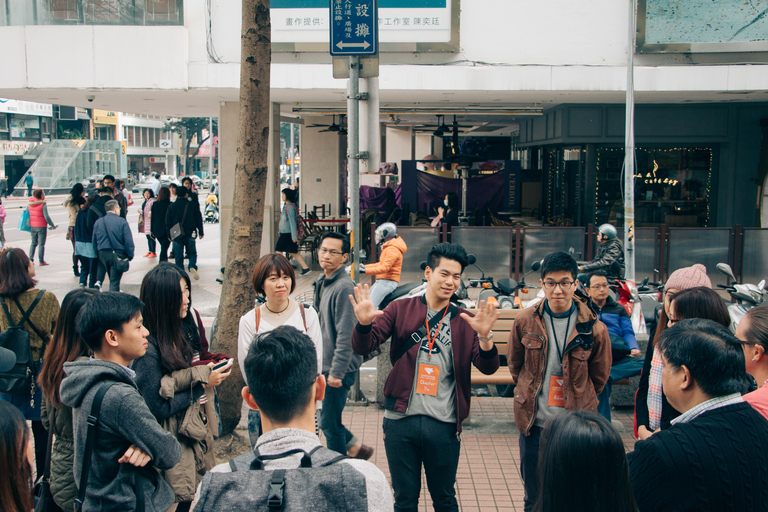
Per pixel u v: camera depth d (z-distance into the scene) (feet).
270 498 5.51
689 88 35.70
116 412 8.86
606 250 26.48
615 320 17.61
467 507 14.21
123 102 45.24
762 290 19.63
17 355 13.50
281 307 13.92
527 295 34.78
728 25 36.01
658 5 35.99
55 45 36.65
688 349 7.99
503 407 20.47
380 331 11.70
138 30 36.65
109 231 32.63
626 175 29.25
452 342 11.64
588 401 11.85
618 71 35.83
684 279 12.17
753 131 43.11
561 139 44.29
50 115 168.66
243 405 19.81
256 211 16.56
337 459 6.09
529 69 35.96
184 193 42.45
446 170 73.20
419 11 35.96
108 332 9.34
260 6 15.98
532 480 12.08
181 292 11.25
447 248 11.71
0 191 143.64
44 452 14.14
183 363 10.93
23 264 14.19
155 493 9.58
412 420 11.54
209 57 37.01
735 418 7.61
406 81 36.14
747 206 43.88
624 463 6.14
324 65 36.19
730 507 7.16
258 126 16.40
